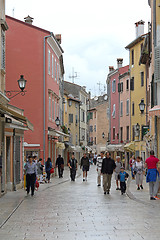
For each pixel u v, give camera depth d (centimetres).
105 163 2062
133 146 5116
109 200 1759
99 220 1188
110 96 6725
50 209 1462
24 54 3656
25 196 1956
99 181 2633
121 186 2048
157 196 1791
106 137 9325
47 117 3719
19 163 2462
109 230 1024
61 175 3738
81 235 964
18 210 1443
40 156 3656
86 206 1541
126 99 5844
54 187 2570
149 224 1110
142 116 5003
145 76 4944
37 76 3662
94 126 9750
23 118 1998
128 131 5772
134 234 969
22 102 3647
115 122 6450
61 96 5469
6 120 1858
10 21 3650
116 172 2339
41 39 3672
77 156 7888
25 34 3659
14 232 1017
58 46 4206
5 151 2081
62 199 1811
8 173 2262
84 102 8862
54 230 1037
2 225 1121
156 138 2362
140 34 5397
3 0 2281
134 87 5397
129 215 1284
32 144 3647
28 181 2028
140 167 2338
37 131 3662
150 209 1436
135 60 5341
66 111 7181
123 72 6128
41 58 3669
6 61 3631
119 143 6181
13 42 3650
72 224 1124
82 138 8488
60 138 5069
